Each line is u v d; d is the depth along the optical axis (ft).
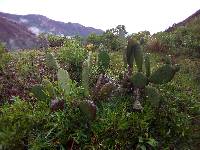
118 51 38.52
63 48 29.99
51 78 24.45
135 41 21.03
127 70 21.67
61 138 17.57
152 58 34.96
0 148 17.17
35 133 17.88
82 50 28.35
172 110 19.80
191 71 31.32
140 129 18.37
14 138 17.40
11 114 18.48
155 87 21.48
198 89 26.45
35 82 23.88
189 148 19.15
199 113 21.29
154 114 19.39
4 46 29.25
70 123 17.94
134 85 20.21
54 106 18.07
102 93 19.58
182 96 21.68
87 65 19.48
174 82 24.81
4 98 21.90
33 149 16.89
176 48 38.50
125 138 18.03
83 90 19.65
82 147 17.52
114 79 22.43
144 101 20.24
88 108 17.51
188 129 19.51
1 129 17.97
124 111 19.04
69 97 18.67
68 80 19.63
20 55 29.78
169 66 20.06
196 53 37.09
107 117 18.39
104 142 17.58
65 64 26.32
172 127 19.39
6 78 23.77
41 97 19.36
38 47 38.24
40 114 18.20
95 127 17.99
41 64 26.73
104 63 23.12
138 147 17.76
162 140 18.84
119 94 20.71
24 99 21.63
